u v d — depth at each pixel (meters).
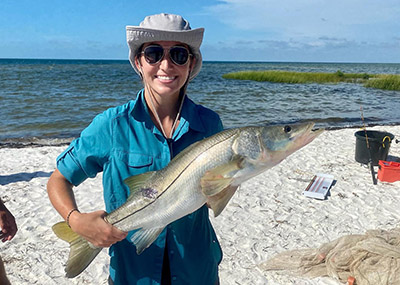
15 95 25.58
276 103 23.73
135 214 2.08
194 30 2.01
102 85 35.69
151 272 2.15
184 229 2.19
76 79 44.31
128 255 2.19
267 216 6.28
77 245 2.11
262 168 2.18
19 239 5.46
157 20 2.03
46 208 6.48
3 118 16.86
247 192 7.27
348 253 4.53
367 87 36.56
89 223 1.95
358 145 9.12
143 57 2.09
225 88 34.12
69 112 18.77
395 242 4.64
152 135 2.15
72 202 2.05
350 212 6.48
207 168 2.07
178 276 2.18
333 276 4.49
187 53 2.07
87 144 2.08
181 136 2.21
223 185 2.03
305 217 6.26
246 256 5.08
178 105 2.28
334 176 8.24
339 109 21.31
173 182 2.08
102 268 4.76
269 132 2.17
